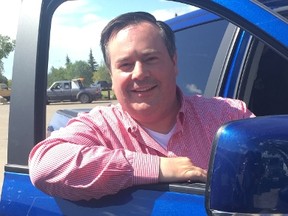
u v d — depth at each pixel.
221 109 0.90
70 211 0.75
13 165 0.80
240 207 0.53
